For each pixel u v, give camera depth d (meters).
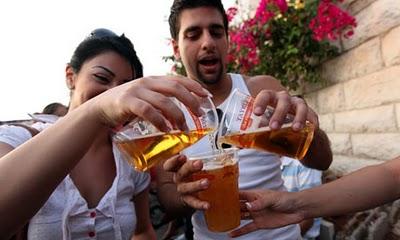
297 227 1.84
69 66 1.50
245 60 3.82
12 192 0.69
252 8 4.78
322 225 2.77
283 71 3.68
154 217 2.00
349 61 3.05
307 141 1.03
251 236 1.64
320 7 3.09
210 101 0.94
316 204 1.11
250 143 1.04
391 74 2.52
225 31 2.10
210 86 1.96
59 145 0.72
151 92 0.75
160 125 0.74
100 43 1.44
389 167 1.17
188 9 2.02
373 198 1.13
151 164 0.93
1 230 0.70
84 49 1.45
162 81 0.79
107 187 1.35
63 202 1.22
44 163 0.71
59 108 2.61
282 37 3.50
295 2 3.37
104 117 0.75
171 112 0.75
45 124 1.30
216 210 1.05
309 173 2.67
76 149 0.74
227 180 1.04
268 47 3.61
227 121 1.07
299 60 3.52
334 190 1.13
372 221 2.49
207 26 1.99
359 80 2.92
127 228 1.35
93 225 1.24
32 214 0.73
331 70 3.38
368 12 2.75
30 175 0.70
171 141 0.86
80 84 1.43
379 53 2.64
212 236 1.66
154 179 1.78
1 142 1.08
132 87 0.75
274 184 1.81
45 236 1.18
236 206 1.07
